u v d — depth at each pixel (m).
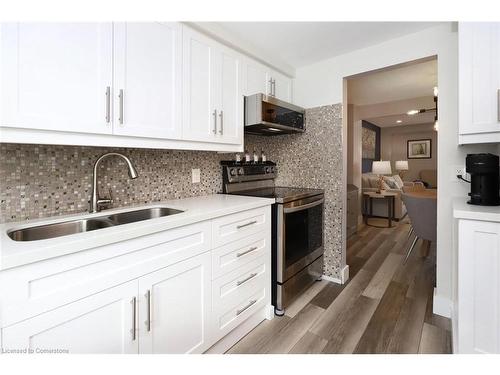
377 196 4.79
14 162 1.20
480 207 1.38
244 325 1.68
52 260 0.84
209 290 1.41
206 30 1.68
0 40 0.93
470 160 1.50
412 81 3.43
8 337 0.76
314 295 2.23
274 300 1.98
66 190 1.37
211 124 1.77
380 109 4.70
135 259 1.07
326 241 2.55
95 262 0.94
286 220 2.00
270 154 2.83
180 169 1.96
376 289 2.32
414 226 2.81
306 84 2.62
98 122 1.19
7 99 0.94
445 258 1.88
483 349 1.25
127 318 1.05
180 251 1.25
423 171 7.19
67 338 0.88
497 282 1.21
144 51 1.36
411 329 1.73
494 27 1.36
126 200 1.64
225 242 1.51
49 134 1.07
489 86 1.37
